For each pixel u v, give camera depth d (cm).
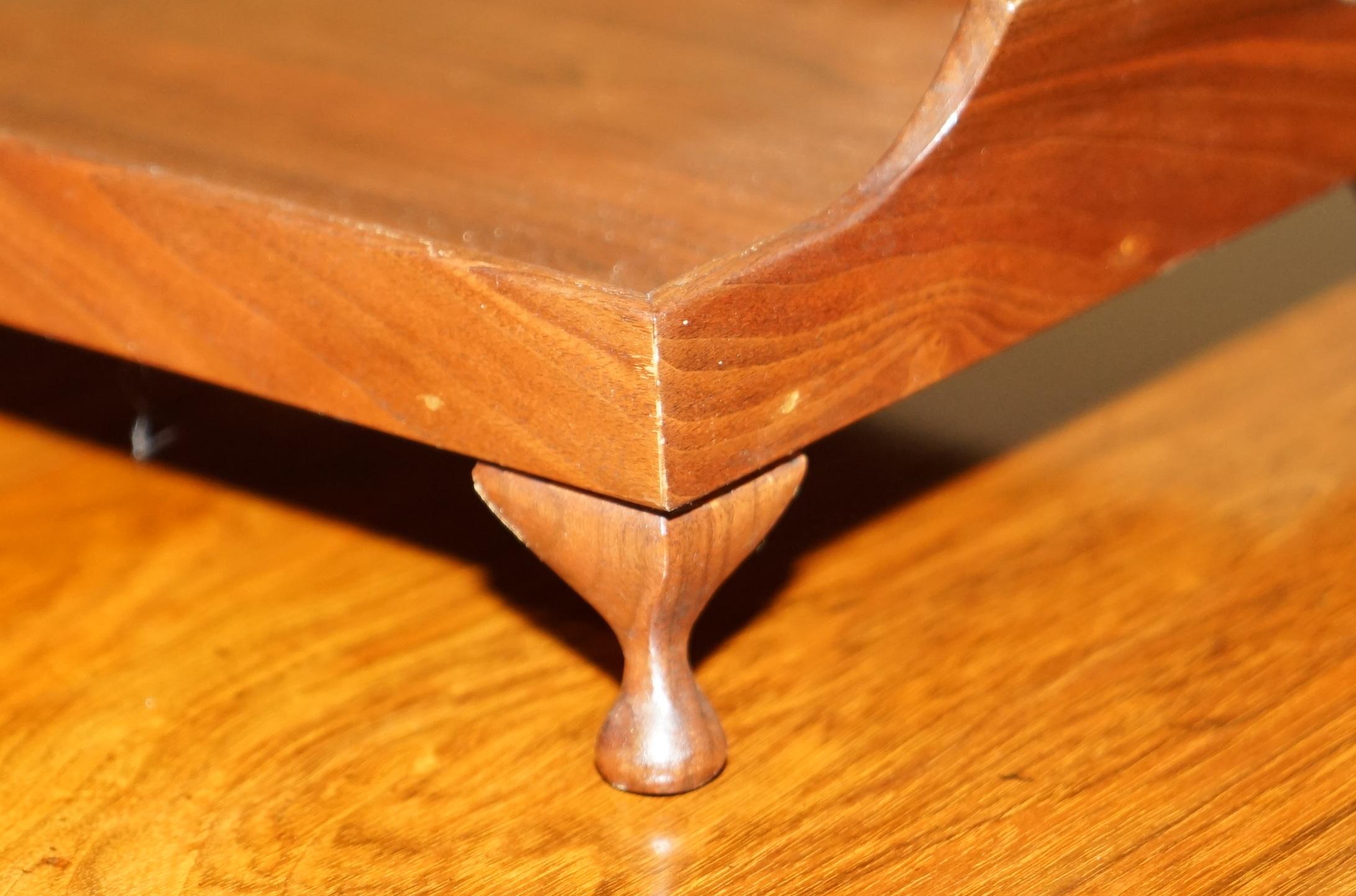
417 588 50
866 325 41
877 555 51
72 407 59
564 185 46
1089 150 43
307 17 59
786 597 49
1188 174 45
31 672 47
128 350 44
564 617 49
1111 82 43
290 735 45
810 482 54
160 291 43
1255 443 55
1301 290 65
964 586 49
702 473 39
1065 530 51
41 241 44
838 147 49
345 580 50
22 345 63
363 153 48
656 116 51
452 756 44
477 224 44
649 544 40
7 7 60
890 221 41
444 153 48
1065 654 47
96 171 43
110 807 43
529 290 39
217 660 47
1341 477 53
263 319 42
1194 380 59
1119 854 41
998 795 43
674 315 38
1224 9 44
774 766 44
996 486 54
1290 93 47
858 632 48
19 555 51
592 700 46
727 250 43
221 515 53
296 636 48
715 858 41
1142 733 44
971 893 40
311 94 52
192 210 42
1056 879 40
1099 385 59
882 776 43
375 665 47
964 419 57
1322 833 41
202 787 43
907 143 41
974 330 43
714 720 43
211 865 41
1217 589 49
